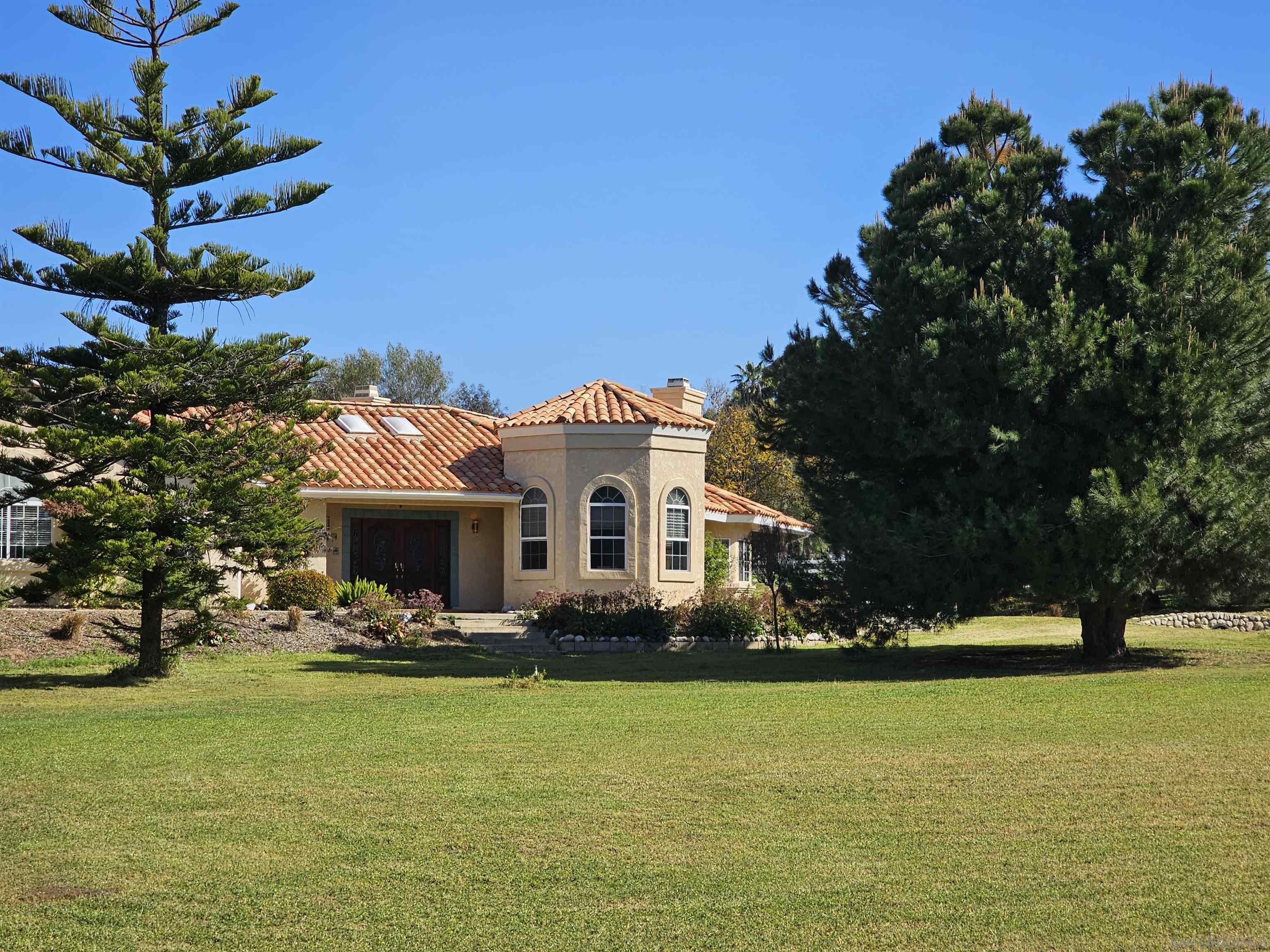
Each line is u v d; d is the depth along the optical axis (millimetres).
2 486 24469
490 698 15641
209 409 19188
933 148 21594
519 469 29531
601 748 11289
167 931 6312
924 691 15867
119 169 17688
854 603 20516
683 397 35781
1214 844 7625
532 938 6188
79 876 7258
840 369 20562
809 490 22500
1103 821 8250
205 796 9281
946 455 19109
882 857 7492
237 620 22969
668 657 23484
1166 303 18422
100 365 17422
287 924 6398
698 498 29766
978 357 19062
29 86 16891
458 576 29844
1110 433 18781
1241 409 18688
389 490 27875
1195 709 13422
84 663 19484
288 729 12688
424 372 67188
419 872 7293
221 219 18266
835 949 5988
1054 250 19375
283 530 18328
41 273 17188
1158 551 18219
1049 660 21453
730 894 6816
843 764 10328
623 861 7477
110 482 17344
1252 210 19750
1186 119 19469
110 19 17766
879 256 20562
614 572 28422
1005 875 7090
